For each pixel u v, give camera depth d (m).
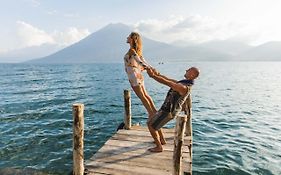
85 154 10.95
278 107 23.14
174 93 5.89
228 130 14.91
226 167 9.42
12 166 9.60
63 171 9.22
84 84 46.38
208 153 10.91
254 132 14.50
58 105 23.44
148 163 5.78
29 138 13.10
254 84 47.72
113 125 16.14
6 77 66.00
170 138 7.32
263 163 9.84
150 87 41.84
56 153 10.98
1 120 17.17
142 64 5.95
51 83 48.53
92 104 24.23
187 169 5.53
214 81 54.81
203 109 21.92
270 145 12.07
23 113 19.56
